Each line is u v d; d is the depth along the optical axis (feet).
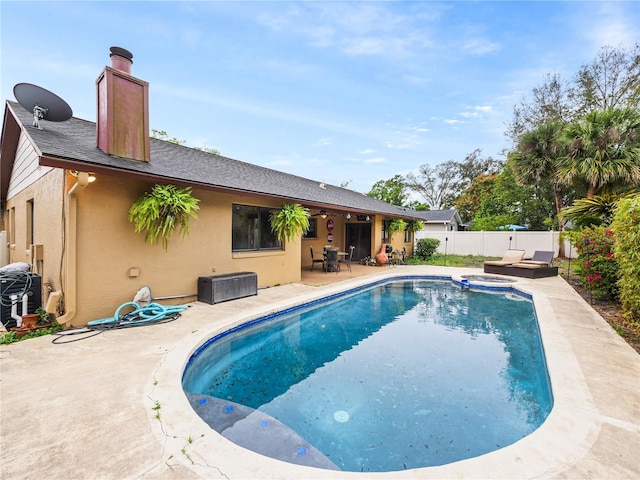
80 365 12.34
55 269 18.16
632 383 10.98
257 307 21.72
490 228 82.12
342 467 8.59
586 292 28.78
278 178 39.37
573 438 8.08
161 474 6.88
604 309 22.62
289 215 29.43
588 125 42.98
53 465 7.12
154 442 7.91
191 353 13.97
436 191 140.77
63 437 8.06
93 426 8.52
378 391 13.03
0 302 16.85
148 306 19.16
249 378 14.37
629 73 61.21
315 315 25.26
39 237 21.44
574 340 15.48
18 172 28.02
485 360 16.28
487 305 28.09
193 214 20.57
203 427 8.59
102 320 17.28
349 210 39.01
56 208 18.01
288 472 7.00
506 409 11.63
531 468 7.09
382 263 51.42
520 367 15.39
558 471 6.98
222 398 12.46
